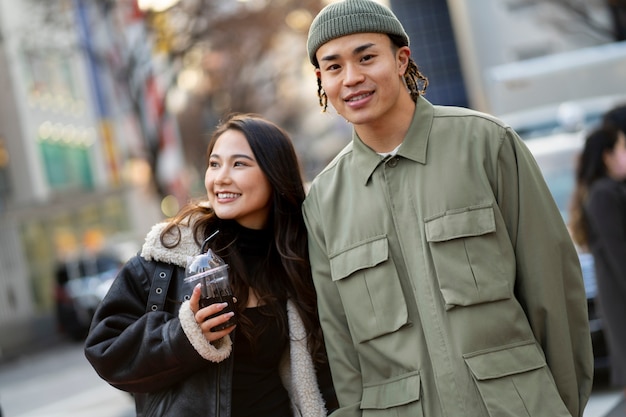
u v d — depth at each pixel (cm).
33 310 3117
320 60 381
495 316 367
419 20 1571
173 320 383
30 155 3381
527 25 1606
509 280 370
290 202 423
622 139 696
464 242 370
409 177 384
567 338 378
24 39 3244
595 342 923
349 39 373
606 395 894
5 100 3359
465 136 382
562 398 380
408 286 381
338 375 401
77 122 3969
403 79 391
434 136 385
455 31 1491
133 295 402
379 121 388
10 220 3088
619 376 705
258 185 416
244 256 422
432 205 376
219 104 3878
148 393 396
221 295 379
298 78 4288
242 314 405
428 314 373
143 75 2830
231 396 395
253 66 3706
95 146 4097
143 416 396
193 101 4250
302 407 411
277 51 3825
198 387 388
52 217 3394
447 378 367
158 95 2862
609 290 700
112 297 400
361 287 387
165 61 2855
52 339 2956
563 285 379
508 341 369
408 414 374
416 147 384
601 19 1888
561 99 1241
